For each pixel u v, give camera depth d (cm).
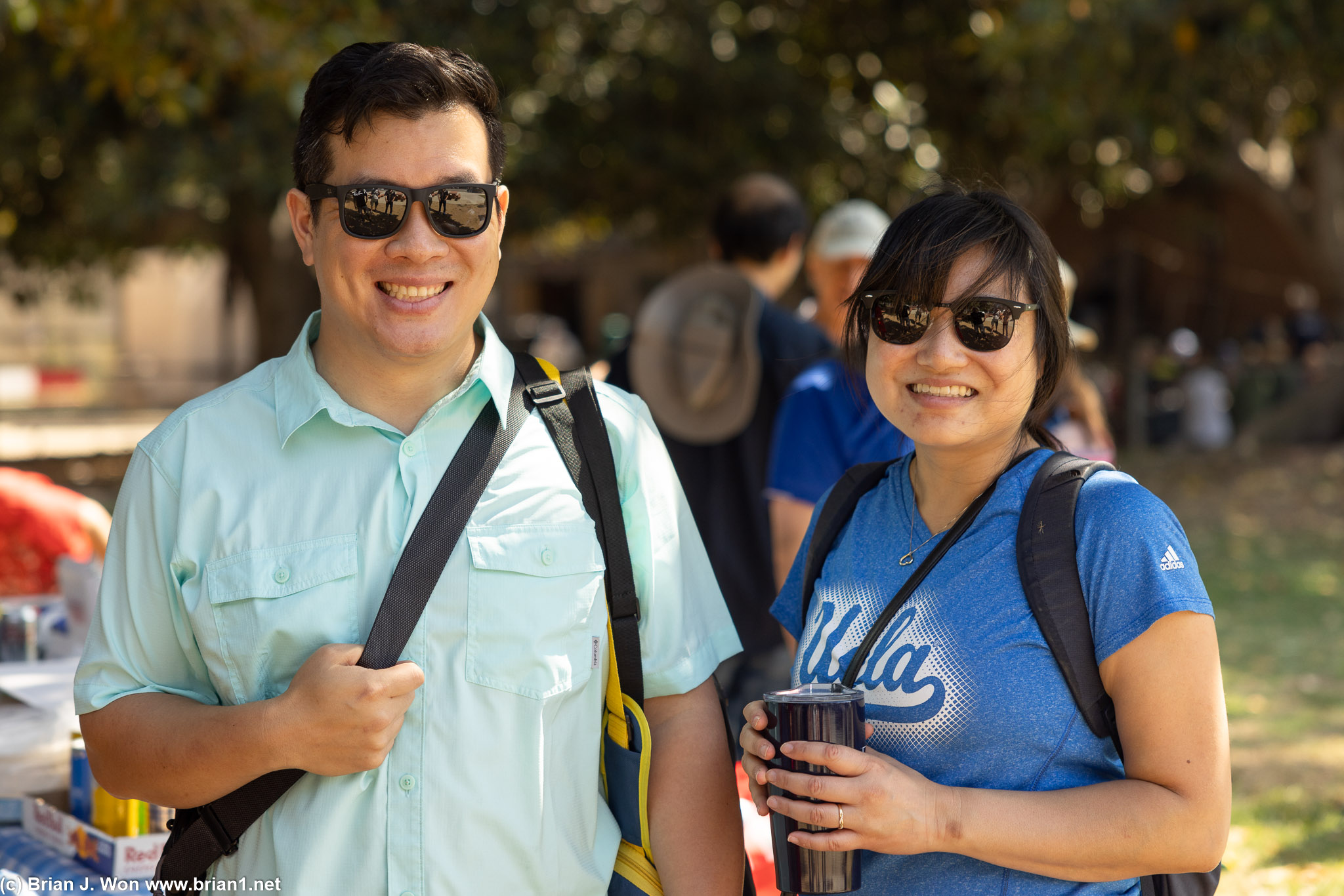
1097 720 152
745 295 365
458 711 157
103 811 231
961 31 1180
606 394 183
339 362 168
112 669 166
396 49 160
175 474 163
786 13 1224
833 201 1309
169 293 3186
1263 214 2105
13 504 352
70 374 3022
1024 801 148
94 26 673
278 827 158
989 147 1269
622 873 179
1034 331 162
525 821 160
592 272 2964
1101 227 2161
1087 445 379
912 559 167
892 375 165
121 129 1146
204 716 155
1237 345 2161
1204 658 147
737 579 348
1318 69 1007
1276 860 402
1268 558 949
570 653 165
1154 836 145
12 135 1132
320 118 160
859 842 148
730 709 327
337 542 160
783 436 295
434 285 159
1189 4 870
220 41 703
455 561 159
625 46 1188
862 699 154
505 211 171
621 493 178
